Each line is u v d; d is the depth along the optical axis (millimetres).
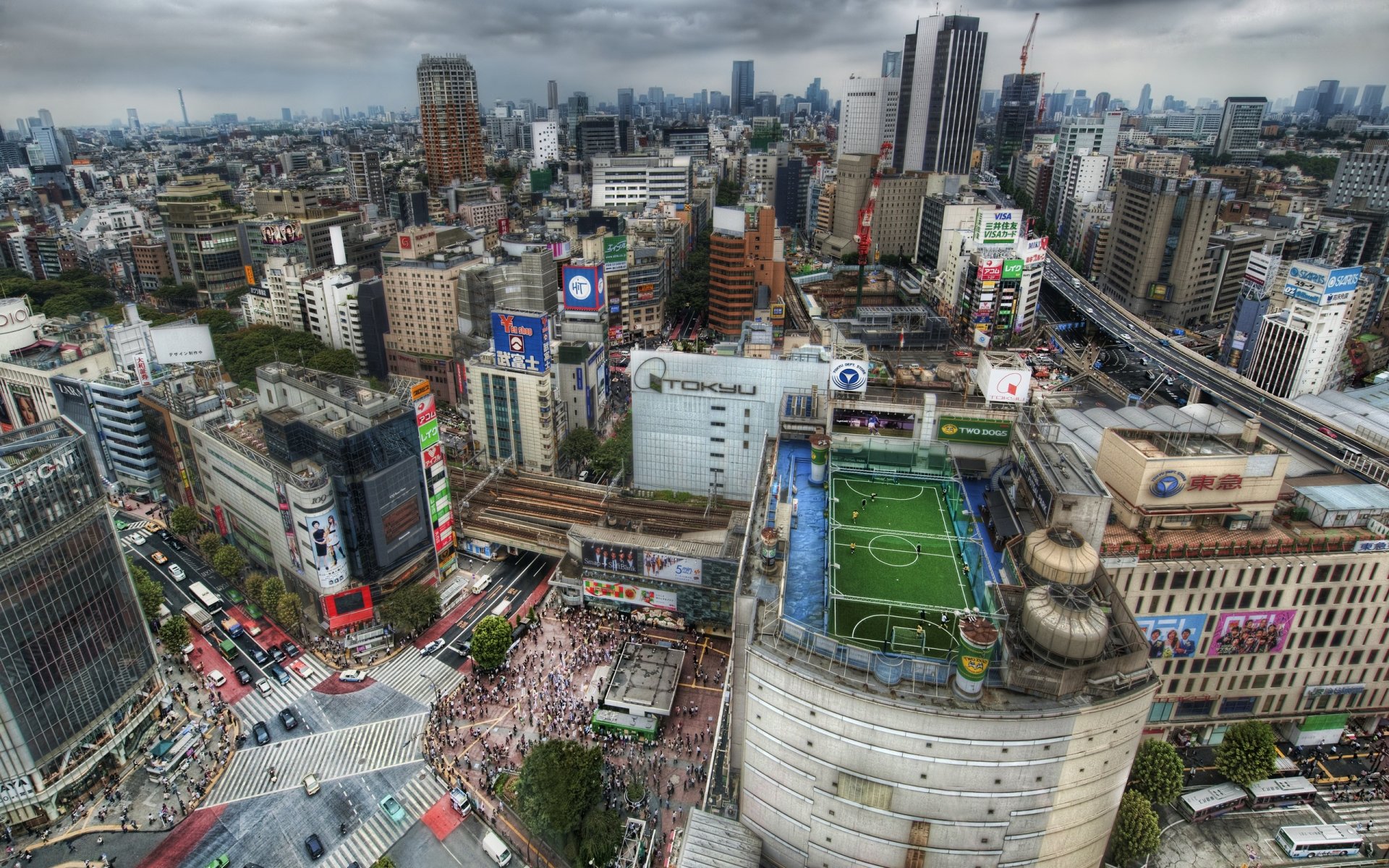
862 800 74125
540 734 124938
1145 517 111938
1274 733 122812
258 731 125750
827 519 97062
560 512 177250
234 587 162750
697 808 89438
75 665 112375
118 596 119500
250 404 181375
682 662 135875
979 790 71000
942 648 75188
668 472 183250
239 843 108125
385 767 119938
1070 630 67812
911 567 88062
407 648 145875
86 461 113500
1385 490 119312
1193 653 114312
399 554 147250
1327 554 108938
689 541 153750
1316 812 109375
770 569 86688
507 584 164875
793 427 122438
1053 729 68125
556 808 101688
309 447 135875
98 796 115562
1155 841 96125
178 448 175125
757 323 197000
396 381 151750
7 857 105688
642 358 173625
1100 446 122500
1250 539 109438
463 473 196750
